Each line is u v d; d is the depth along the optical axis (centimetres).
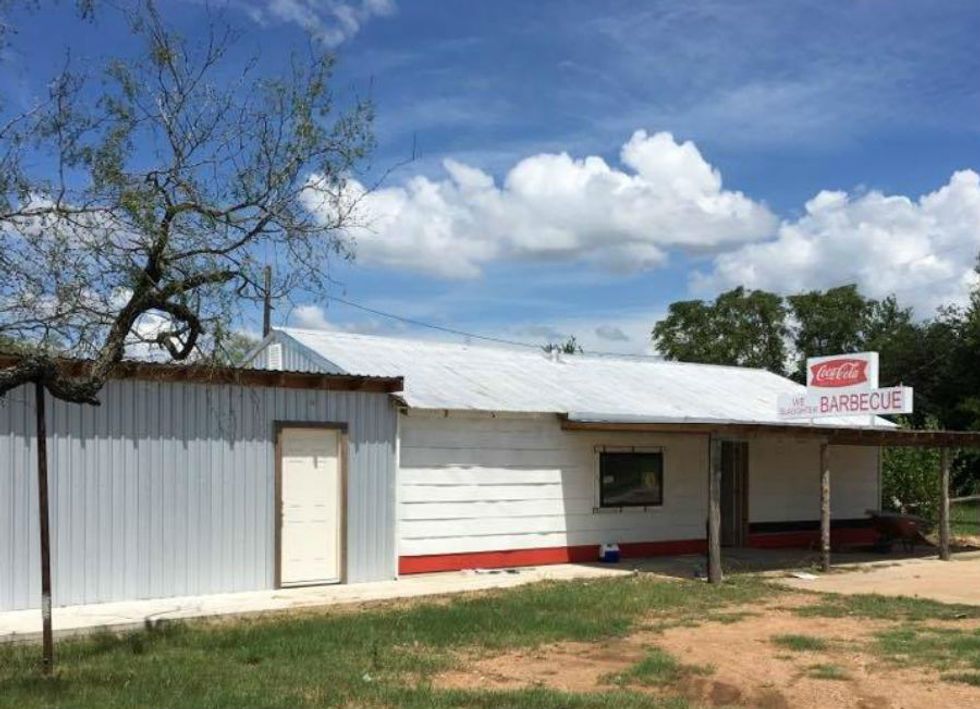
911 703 834
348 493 1455
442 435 1606
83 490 1215
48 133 864
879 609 1312
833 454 2298
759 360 5169
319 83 945
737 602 1362
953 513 3181
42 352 855
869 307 5131
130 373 1236
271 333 1864
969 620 1238
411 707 787
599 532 1819
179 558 1286
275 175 929
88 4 865
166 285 882
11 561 1163
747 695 861
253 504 1358
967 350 4066
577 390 1922
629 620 1202
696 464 1991
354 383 1450
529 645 1059
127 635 1063
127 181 875
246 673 897
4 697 791
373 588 1412
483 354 2053
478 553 1636
